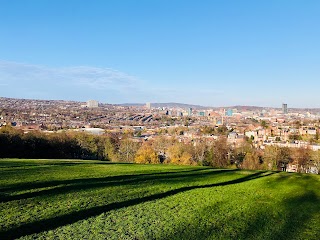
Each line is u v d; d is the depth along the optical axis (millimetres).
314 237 11453
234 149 71062
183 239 10516
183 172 24984
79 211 12688
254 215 13734
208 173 25156
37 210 12492
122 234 10625
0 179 17578
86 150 76375
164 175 22844
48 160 29906
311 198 17609
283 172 27984
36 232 10328
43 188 16016
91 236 10281
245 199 16656
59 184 17219
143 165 28812
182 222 12227
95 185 17641
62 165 25406
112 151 77688
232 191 18516
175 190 17734
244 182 21719
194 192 17609
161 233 10945
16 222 11047
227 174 25141
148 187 18078
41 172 21047
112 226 11320
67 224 11211
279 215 13945
